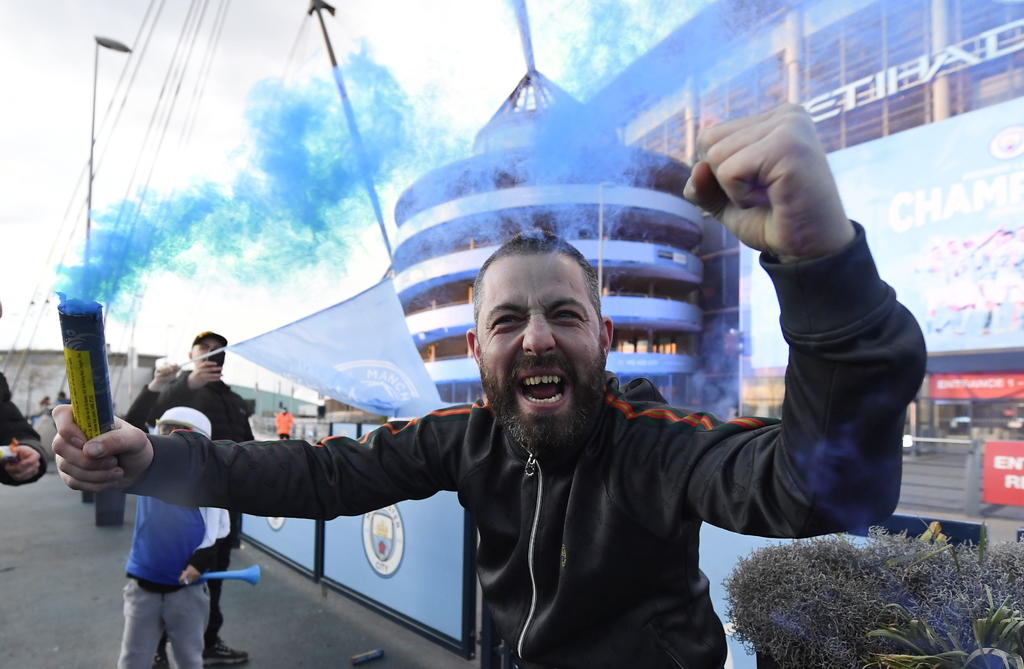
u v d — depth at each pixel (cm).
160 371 362
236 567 495
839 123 1598
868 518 66
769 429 83
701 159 62
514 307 90
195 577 238
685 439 90
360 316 410
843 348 59
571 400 91
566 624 96
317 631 360
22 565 504
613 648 94
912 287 1511
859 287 59
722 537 202
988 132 1351
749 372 1609
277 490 105
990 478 638
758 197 59
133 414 356
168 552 235
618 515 92
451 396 1961
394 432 120
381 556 375
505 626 107
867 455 63
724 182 58
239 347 375
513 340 91
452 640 320
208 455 101
